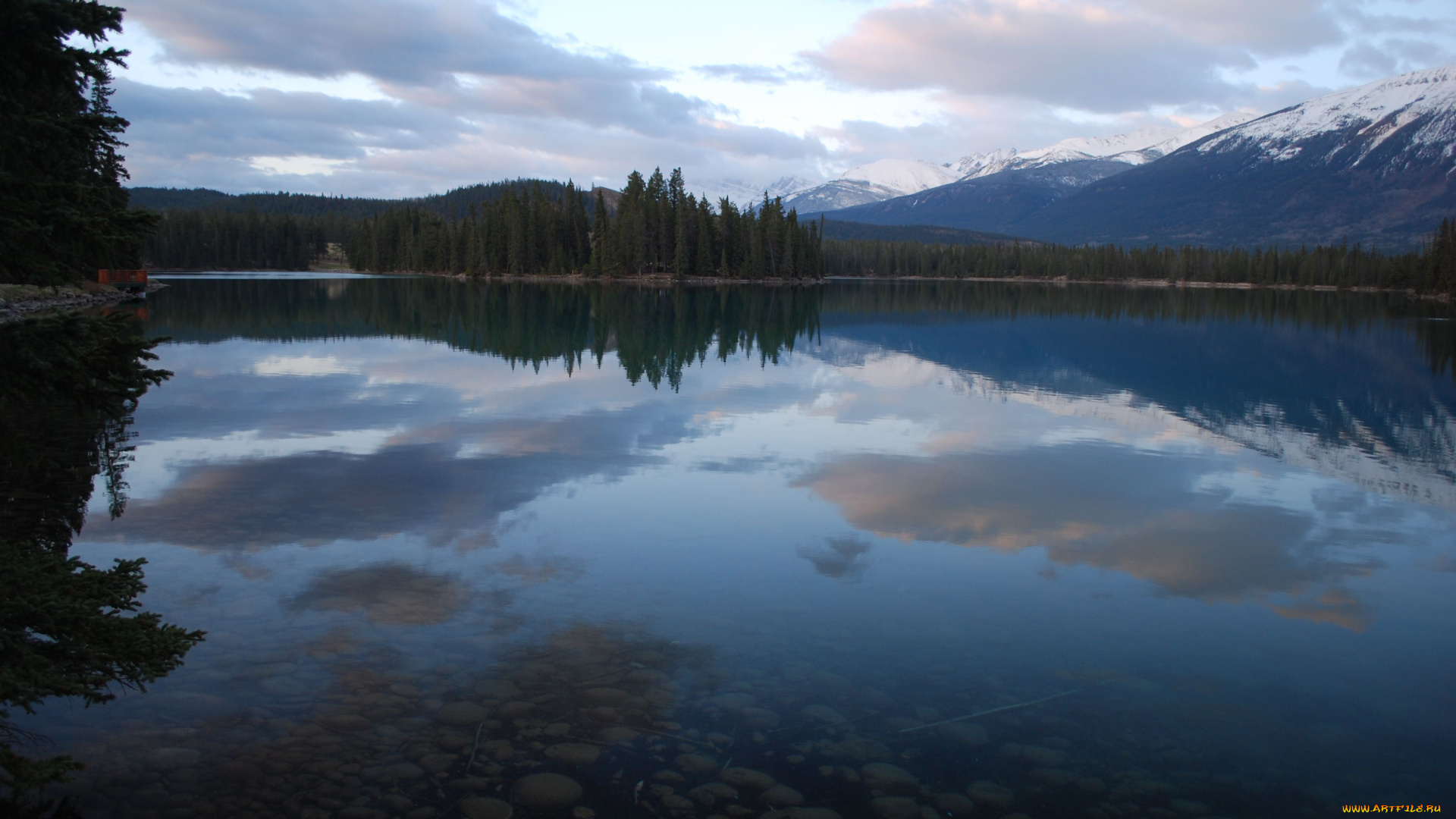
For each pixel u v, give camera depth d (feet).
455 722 19.66
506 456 47.06
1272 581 30.58
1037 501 40.57
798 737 19.49
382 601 26.43
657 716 20.21
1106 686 22.43
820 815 16.61
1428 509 41.11
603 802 16.85
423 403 64.44
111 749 18.19
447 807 16.53
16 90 16.43
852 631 25.30
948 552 32.65
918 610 27.02
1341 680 23.07
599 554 31.35
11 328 15.78
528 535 33.32
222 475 41.57
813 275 481.05
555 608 26.23
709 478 43.21
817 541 33.40
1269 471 48.96
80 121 16.33
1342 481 46.91
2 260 16.16
